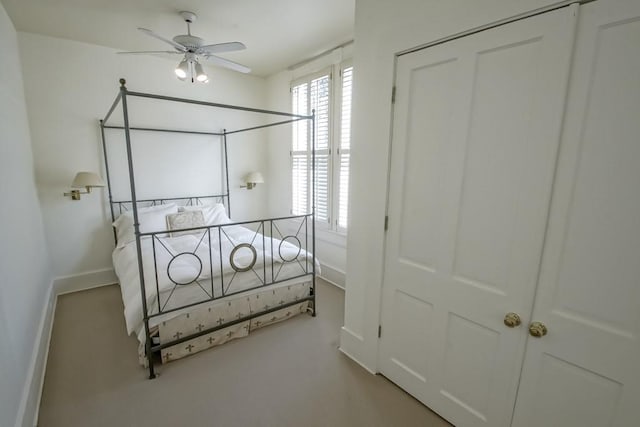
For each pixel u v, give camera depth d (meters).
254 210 4.58
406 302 1.82
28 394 1.60
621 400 1.11
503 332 1.39
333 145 3.46
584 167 1.12
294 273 2.74
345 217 3.43
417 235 1.71
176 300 2.11
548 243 1.22
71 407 1.75
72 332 2.52
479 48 1.34
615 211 1.06
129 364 2.12
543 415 1.31
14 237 1.85
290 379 2.00
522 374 1.35
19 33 2.78
